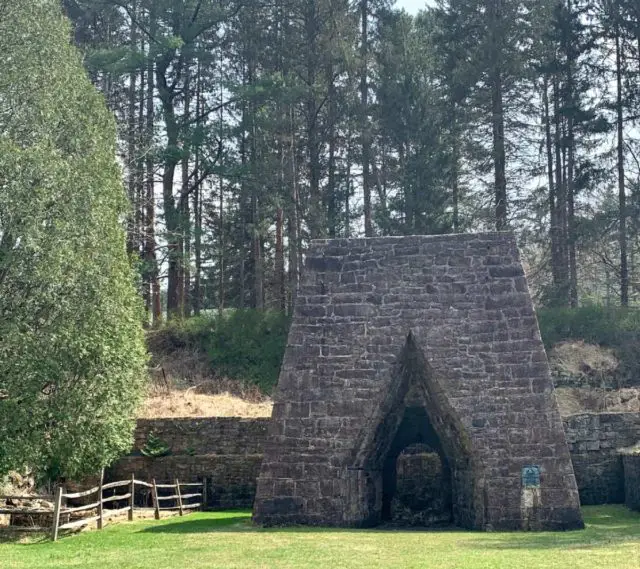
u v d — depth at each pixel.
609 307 44.09
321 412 22.70
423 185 45.12
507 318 22.83
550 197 49.75
